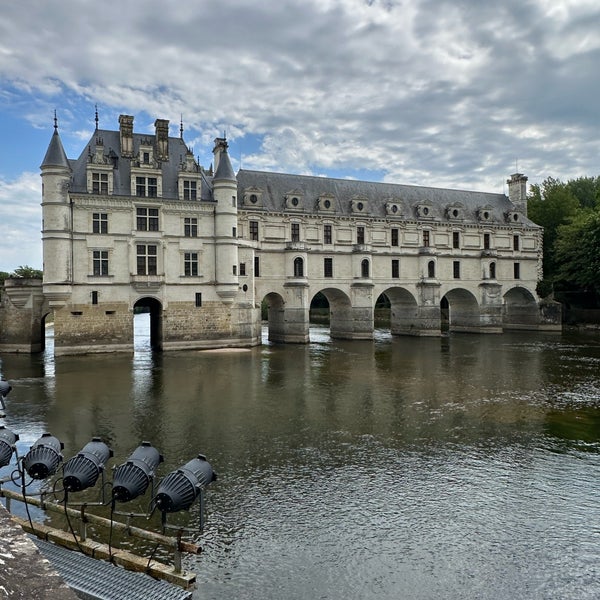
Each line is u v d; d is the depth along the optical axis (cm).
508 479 1892
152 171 5447
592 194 10488
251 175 6975
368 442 2323
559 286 8581
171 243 5538
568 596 1215
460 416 2767
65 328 5084
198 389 3500
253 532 1492
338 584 1254
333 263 6994
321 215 6906
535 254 8462
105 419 2709
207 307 5700
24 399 3184
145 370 4291
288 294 6594
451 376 4041
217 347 5753
